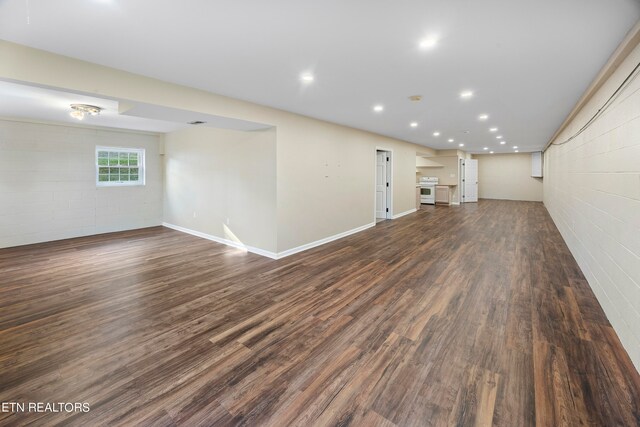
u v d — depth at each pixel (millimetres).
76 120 5125
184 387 1801
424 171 12398
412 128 6137
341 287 3355
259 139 4605
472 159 13383
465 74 2824
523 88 3283
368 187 6812
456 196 11609
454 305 2891
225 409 1635
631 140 2156
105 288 3326
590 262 3342
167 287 3369
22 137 5117
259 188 4672
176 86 3145
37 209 5344
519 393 1736
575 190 4398
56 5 1677
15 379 1855
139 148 6629
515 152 12750
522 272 3820
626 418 1552
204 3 1663
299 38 2098
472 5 1685
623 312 2205
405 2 1652
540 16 1803
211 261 4355
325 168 5383
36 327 2486
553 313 2705
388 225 7199
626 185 2232
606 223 2725
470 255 4617
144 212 6816
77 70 2480
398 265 4141
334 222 5699
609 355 2080
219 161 5395
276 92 3441
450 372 1929
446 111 4453
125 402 1678
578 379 1846
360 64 2568
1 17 1808
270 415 1595
